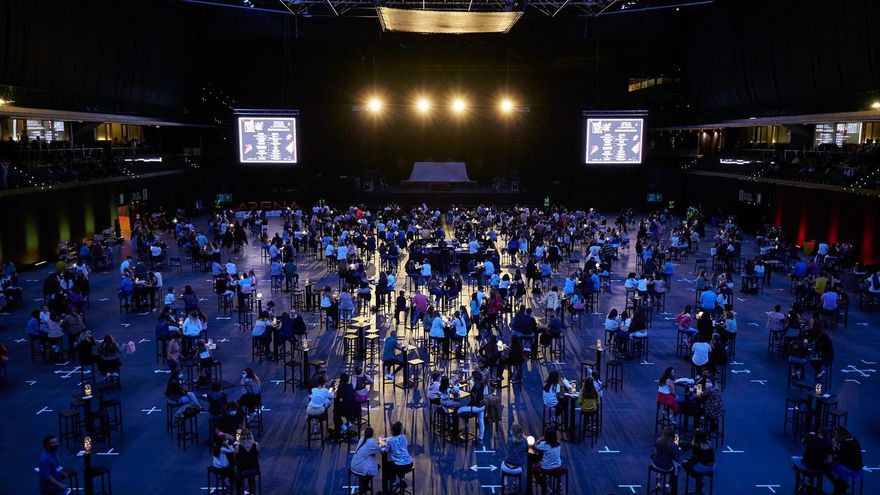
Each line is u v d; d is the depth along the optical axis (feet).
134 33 153.99
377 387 62.90
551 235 132.46
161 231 155.94
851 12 115.85
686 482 43.86
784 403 60.08
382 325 82.53
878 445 52.47
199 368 62.69
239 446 43.16
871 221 112.06
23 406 58.70
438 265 113.91
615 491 45.62
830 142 149.79
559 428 54.34
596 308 91.40
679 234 130.21
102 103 151.33
